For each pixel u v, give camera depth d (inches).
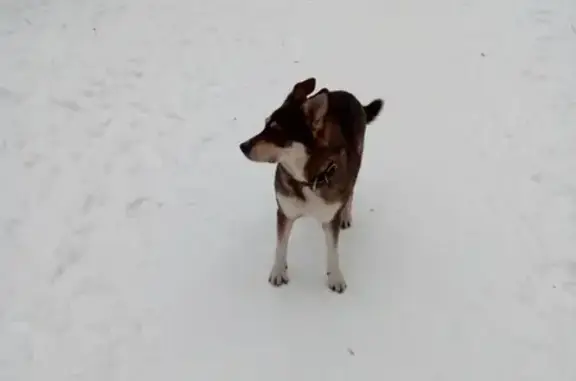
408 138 131.3
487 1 166.4
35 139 130.5
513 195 119.9
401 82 144.7
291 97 93.1
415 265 109.8
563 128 132.0
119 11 163.9
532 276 107.8
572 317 102.7
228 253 111.7
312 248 112.4
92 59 149.5
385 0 168.6
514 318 102.8
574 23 157.3
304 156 92.5
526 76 144.5
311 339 100.8
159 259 110.6
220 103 139.4
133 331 101.5
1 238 113.2
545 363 97.7
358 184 122.2
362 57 151.3
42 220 116.0
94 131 132.6
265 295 106.1
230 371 97.3
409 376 96.7
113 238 113.5
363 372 97.2
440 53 151.9
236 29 159.0
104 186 121.9
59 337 100.7
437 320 102.7
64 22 159.2
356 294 106.0
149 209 118.1
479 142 130.1
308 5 167.0
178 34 157.2
